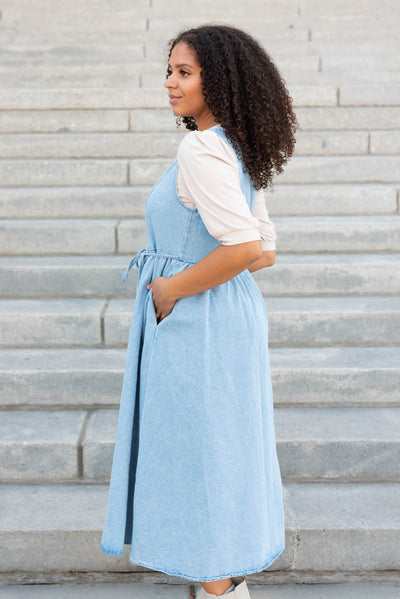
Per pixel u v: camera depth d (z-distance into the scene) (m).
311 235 3.66
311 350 3.09
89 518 2.32
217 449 1.72
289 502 2.43
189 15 5.92
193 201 1.69
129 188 4.04
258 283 3.42
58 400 2.86
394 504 2.42
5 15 5.88
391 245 3.68
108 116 4.55
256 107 1.68
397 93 4.69
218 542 1.74
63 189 3.99
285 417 2.78
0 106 4.64
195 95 1.72
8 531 2.25
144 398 1.79
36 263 3.44
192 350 1.71
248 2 5.94
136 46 5.35
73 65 5.30
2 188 4.10
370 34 5.64
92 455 2.57
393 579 2.29
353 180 4.19
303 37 5.64
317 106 4.70
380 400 2.88
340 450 2.57
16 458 2.56
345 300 3.34
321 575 2.30
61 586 2.24
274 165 1.83
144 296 1.84
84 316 3.10
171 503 1.76
